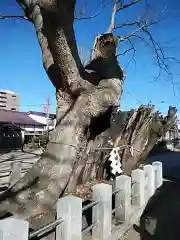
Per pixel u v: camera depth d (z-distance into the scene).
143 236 2.46
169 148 14.63
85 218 2.42
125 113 4.22
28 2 2.42
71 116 2.45
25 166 5.81
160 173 4.35
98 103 2.46
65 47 2.15
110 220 2.13
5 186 4.03
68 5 1.93
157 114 4.16
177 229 2.63
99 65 2.76
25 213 2.18
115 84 2.59
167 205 3.45
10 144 12.83
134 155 3.97
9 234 1.16
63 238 1.64
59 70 2.38
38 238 1.75
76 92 2.49
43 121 19.17
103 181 3.64
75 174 3.14
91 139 3.00
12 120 13.17
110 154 3.69
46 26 2.01
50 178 2.31
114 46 3.00
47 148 2.47
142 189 3.13
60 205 1.67
